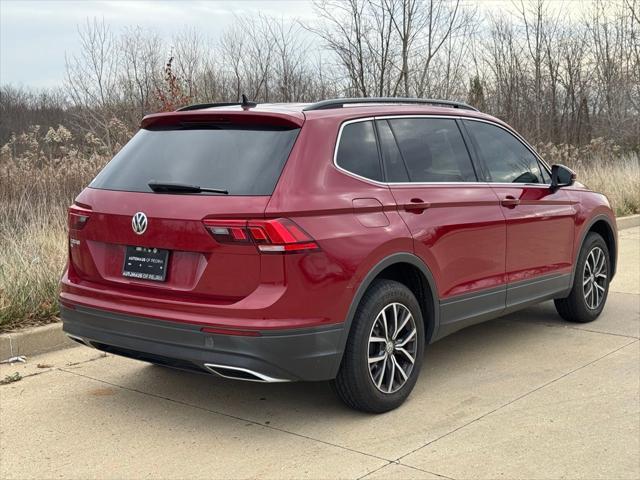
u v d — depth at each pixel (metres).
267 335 3.59
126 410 4.34
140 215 3.91
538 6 22.56
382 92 15.66
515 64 22.52
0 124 18.16
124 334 3.98
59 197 9.33
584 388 4.64
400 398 4.29
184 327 3.72
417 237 4.30
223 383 4.82
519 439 3.85
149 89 13.01
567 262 5.84
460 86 17.16
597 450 3.71
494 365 5.14
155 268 3.89
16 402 4.47
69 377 4.93
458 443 3.81
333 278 3.78
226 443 3.86
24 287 5.87
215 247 3.67
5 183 9.45
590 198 6.17
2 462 3.65
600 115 23.44
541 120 22.94
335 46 15.69
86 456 3.71
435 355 5.41
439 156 4.77
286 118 3.96
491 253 4.95
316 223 3.77
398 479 3.42
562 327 6.15
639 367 5.05
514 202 5.18
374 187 4.19
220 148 4.02
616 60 23.27
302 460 3.64
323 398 4.52
